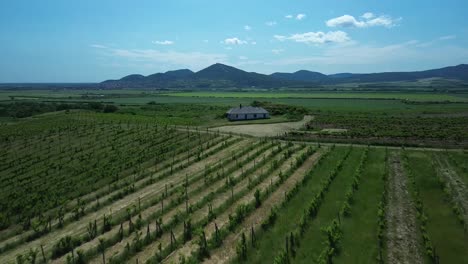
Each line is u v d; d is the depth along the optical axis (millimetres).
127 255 28500
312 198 39375
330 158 56594
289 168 51188
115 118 117188
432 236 30344
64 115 129875
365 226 32406
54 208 41219
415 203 37500
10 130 97375
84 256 28625
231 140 73750
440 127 91938
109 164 58406
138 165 57125
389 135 76438
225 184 44094
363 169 49750
